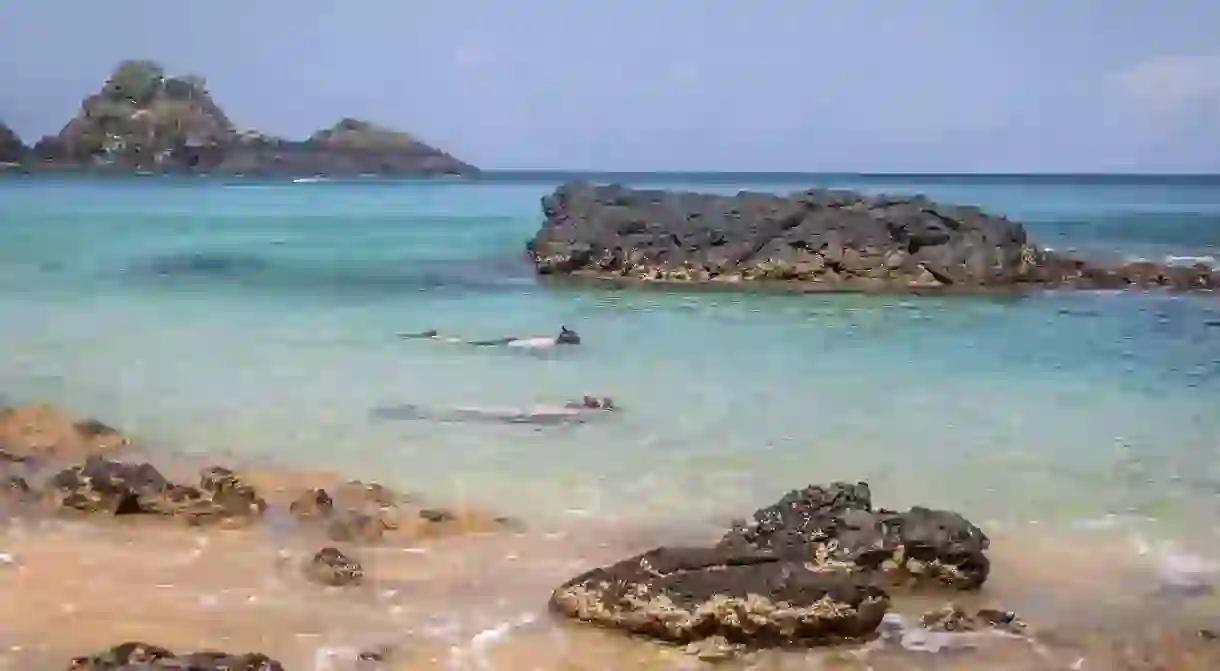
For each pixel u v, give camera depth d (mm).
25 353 23953
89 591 11445
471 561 12477
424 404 19641
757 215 40656
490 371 22484
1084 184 153000
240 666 9188
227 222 63438
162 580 11773
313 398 19984
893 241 37312
